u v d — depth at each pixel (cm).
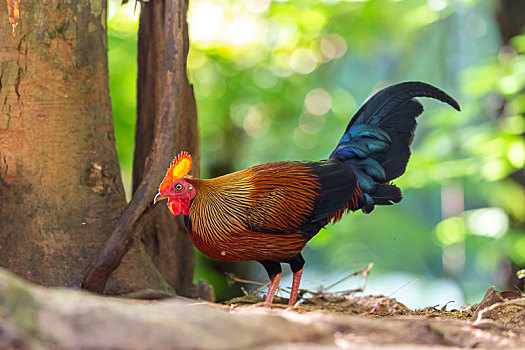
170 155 567
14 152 556
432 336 350
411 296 2158
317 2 1398
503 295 520
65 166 569
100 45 595
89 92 584
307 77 1705
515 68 1131
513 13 1203
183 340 297
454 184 1623
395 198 675
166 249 701
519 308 452
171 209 572
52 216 560
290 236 573
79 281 557
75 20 573
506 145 1119
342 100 1884
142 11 705
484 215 1265
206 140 1522
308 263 2414
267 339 325
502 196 1227
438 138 1341
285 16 1438
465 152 1333
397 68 2269
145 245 696
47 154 562
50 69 564
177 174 566
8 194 556
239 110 1554
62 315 296
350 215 1836
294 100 1642
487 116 1359
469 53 2209
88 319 297
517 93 1166
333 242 2011
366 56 2180
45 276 550
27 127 557
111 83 1270
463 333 362
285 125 1706
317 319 355
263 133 1650
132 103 1291
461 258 1870
